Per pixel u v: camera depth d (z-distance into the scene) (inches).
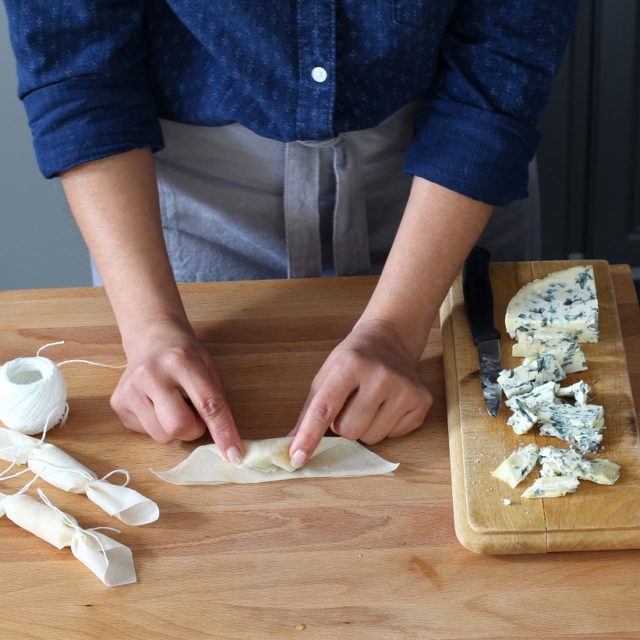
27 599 39.2
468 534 40.3
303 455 43.3
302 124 49.8
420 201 48.1
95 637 37.7
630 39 80.7
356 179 54.5
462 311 50.8
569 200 90.0
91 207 48.4
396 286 47.4
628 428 44.6
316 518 42.0
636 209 90.0
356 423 44.5
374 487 43.3
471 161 47.2
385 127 53.5
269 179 55.9
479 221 48.1
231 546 40.9
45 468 43.8
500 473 42.3
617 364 48.0
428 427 46.4
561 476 41.9
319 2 46.3
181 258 59.7
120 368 49.8
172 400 44.6
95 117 47.8
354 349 45.3
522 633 37.3
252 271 60.4
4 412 45.4
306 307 52.7
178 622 38.1
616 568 39.8
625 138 85.7
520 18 46.9
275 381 48.8
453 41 48.4
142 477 44.2
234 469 43.9
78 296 53.9
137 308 47.6
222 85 50.2
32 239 88.8
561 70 82.3
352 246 57.4
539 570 39.8
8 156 83.7
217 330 51.6
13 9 47.0
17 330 52.0
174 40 50.2
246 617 38.2
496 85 47.4
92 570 39.9
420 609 38.3
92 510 42.9
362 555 40.4
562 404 45.3
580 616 37.9
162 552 40.8
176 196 57.2
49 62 47.5
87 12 46.9
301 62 47.9
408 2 46.1
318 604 38.6
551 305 49.9
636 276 92.8
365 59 47.9
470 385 46.8
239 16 46.8
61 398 46.1
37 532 41.3
